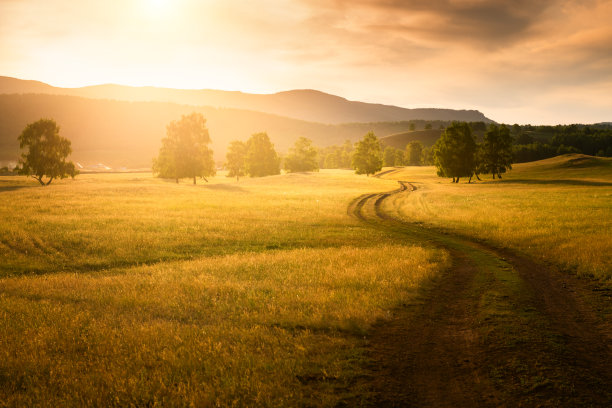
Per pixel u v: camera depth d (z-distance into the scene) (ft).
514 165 367.45
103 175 430.61
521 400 18.99
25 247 65.16
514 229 76.28
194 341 25.48
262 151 320.70
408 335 27.43
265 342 25.48
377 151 336.90
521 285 40.55
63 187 173.27
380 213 117.60
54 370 21.91
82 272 54.29
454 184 243.40
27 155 225.76
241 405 18.33
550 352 24.23
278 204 131.13
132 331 27.25
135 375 21.13
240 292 37.70
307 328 28.32
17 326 28.73
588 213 89.04
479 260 54.34
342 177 281.74
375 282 40.42
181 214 105.40
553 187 189.16
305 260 53.98
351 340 26.08
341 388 19.99
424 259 52.29
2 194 140.87
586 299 35.60
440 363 23.08
